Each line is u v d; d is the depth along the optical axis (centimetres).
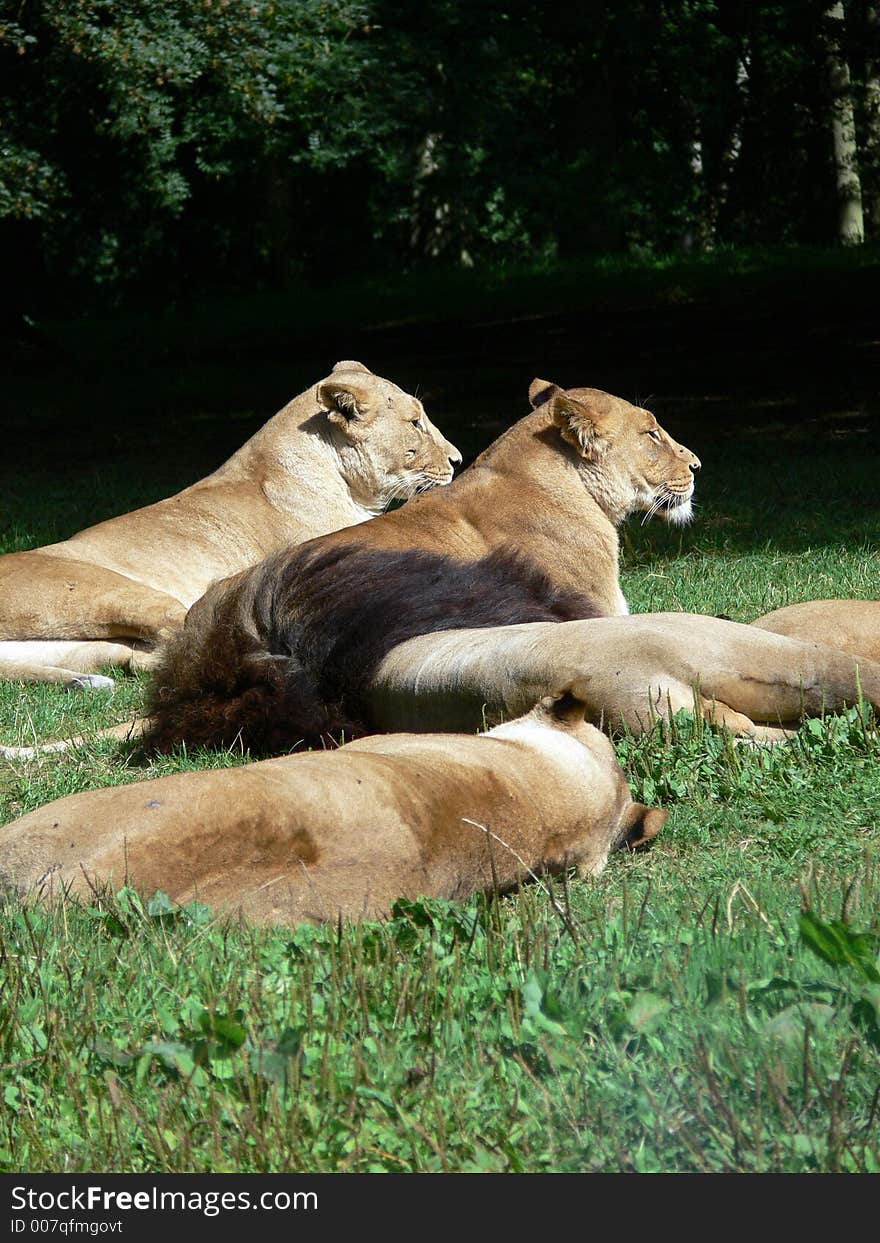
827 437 2609
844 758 821
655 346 3638
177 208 5225
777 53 4906
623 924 593
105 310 6309
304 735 945
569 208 5316
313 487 1521
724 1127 439
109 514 2192
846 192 5812
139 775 949
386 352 3938
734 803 798
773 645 855
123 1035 512
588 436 1157
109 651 1341
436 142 5034
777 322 3769
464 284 4875
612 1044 484
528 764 710
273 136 4000
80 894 603
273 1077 467
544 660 865
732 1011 510
